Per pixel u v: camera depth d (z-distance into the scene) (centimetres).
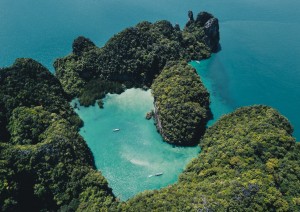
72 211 8312
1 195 8188
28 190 8900
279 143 9125
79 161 9406
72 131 10494
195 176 9031
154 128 11981
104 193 8588
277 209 7612
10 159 8806
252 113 10681
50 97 11575
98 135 11694
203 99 12019
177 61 13600
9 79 11181
